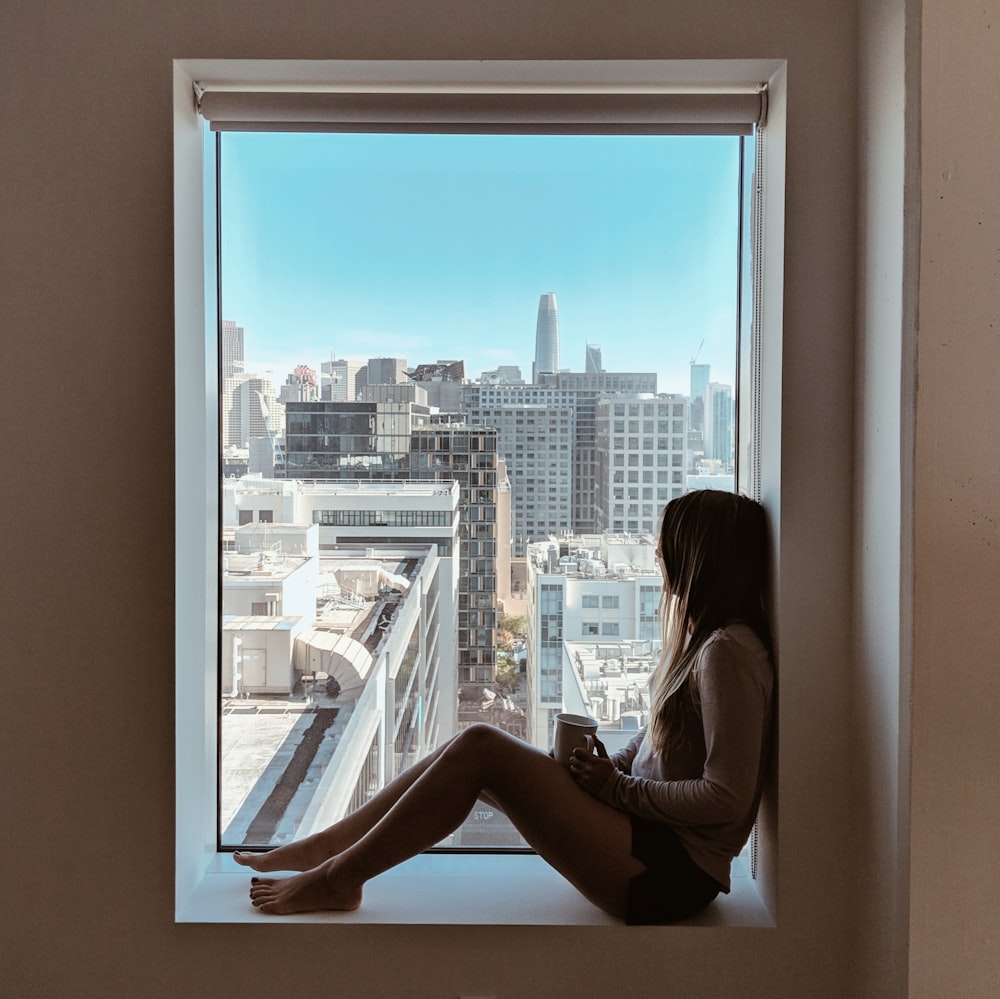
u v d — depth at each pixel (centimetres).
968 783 132
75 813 155
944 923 132
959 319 130
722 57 151
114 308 153
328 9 151
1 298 153
